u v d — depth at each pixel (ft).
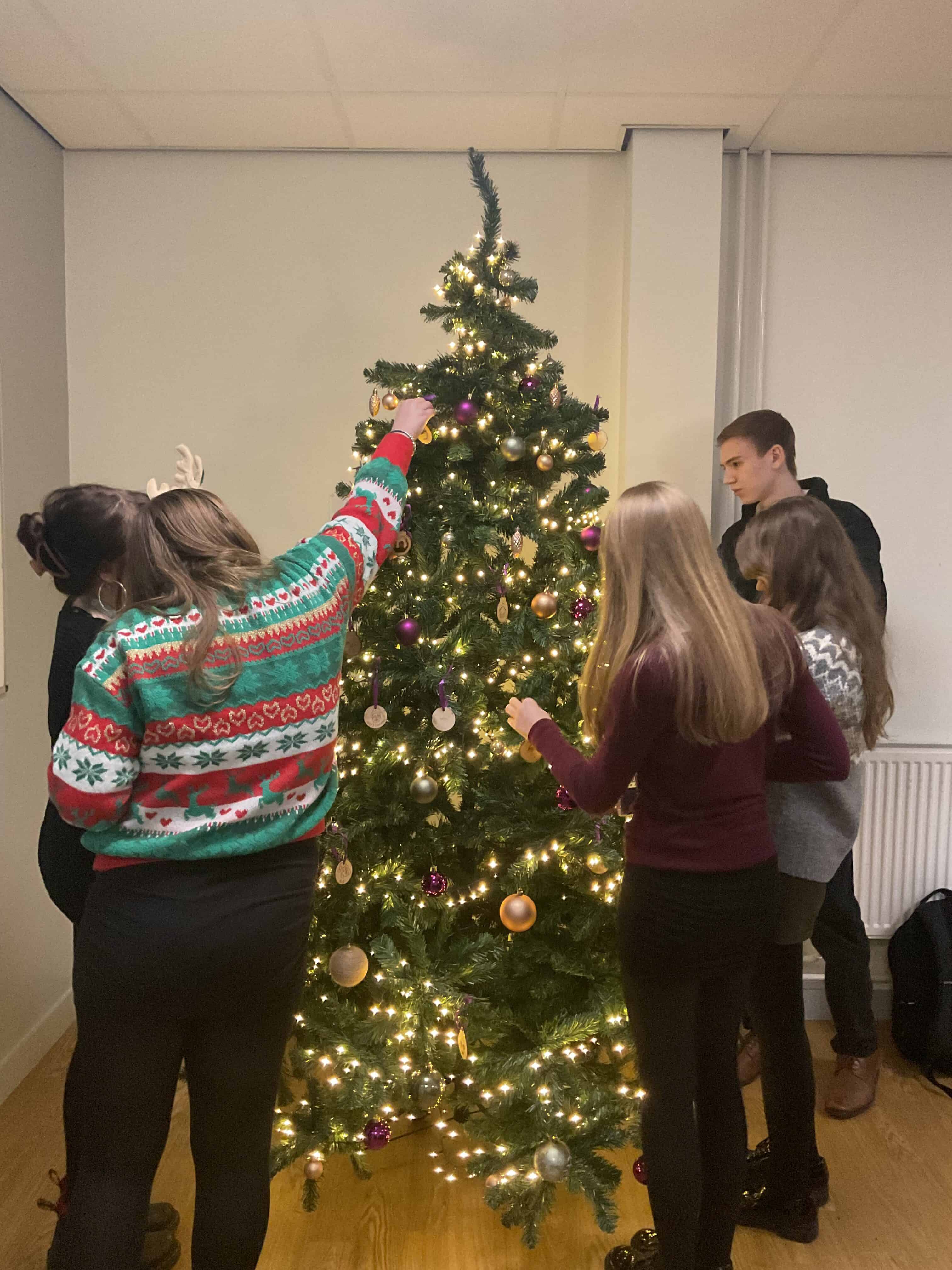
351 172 8.62
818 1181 6.05
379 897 5.78
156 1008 3.74
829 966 7.38
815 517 5.03
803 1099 5.53
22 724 7.77
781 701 4.29
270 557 8.90
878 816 8.66
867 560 6.79
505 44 6.63
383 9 6.16
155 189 8.61
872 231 8.67
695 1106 4.81
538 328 8.37
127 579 4.03
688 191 8.20
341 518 4.51
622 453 8.60
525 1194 5.60
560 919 6.18
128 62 6.89
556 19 6.29
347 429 8.82
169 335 8.73
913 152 8.52
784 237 8.68
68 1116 5.28
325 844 5.62
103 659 3.57
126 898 3.75
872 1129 7.13
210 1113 3.99
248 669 3.68
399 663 5.78
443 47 6.66
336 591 4.15
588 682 4.51
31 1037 7.83
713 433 8.41
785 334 8.75
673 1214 4.40
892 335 8.73
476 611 6.04
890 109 7.66
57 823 4.70
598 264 8.67
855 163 8.63
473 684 5.86
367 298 8.72
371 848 5.96
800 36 6.50
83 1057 3.88
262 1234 4.13
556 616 5.89
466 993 6.11
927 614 8.91
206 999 3.77
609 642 4.31
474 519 5.88
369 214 8.66
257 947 3.82
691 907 4.23
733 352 8.66
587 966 6.00
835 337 8.74
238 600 3.76
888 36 6.48
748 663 3.99
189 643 3.58
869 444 8.80
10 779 7.55
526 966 6.21
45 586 8.23
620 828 5.86
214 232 8.66
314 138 8.30
